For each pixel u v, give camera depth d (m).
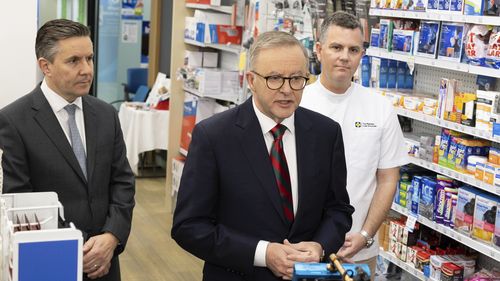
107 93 11.01
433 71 4.38
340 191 2.33
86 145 2.75
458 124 3.67
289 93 2.03
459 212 3.73
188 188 2.19
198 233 2.16
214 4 6.34
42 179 2.66
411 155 4.12
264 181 2.17
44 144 2.65
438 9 3.80
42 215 2.21
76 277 1.82
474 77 4.07
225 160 2.18
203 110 6.68
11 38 3.81
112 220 2.77
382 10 4.29
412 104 4.09
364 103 3.13
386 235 4.45
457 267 3.86
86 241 2.70
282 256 2.06
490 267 4.02
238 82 6.44
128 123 8.17
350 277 1.75
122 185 2.88
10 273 1.81
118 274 2.89
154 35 9.62
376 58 4.46
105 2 10.65
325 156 2.28
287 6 4.95
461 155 3.71
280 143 2.21
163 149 8.16
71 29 2.58
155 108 8.13
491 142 3.70
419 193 4.07
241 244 2.12
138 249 5.77
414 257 4.13
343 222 2.31
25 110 2.66
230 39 6.30
